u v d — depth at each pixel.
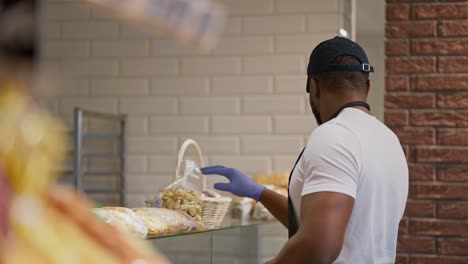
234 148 4.49
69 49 4.62
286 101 4.43
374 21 4.45
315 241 1.86
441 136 4.41
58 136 0.42
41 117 0.41
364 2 4.45
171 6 0.42
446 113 4.41
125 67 4.59
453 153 4.39
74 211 0.45
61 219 0.44
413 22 4.43
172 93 4.55
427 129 4.42
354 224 1.96
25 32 0.39
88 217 0.46
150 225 2.11
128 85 4.59
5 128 0.40
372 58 4.46
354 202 1.92
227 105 4.50
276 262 1.92
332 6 4.38
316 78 2.11
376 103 4.46
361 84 2.08
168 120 4.56
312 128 4.41
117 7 0.42
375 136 2.00
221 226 2.66
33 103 0.41
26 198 0.41
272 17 4.44
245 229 2.82
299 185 2.01
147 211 2.19
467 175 4.38
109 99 4.61
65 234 0.43
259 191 2.58
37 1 0.40
